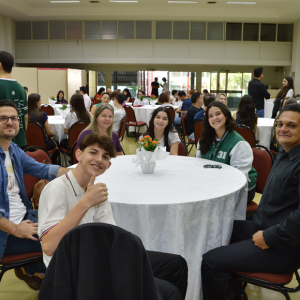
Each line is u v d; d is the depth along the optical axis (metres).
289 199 1.54
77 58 14.59
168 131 2.88
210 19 14.09
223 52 14.53
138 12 13.45
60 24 14.48
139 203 1.51
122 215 1.54
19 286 2.00
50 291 0.83
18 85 2.95
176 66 15.59
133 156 2.62
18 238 1.61
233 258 1.51
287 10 12.73
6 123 1.67
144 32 14.43
